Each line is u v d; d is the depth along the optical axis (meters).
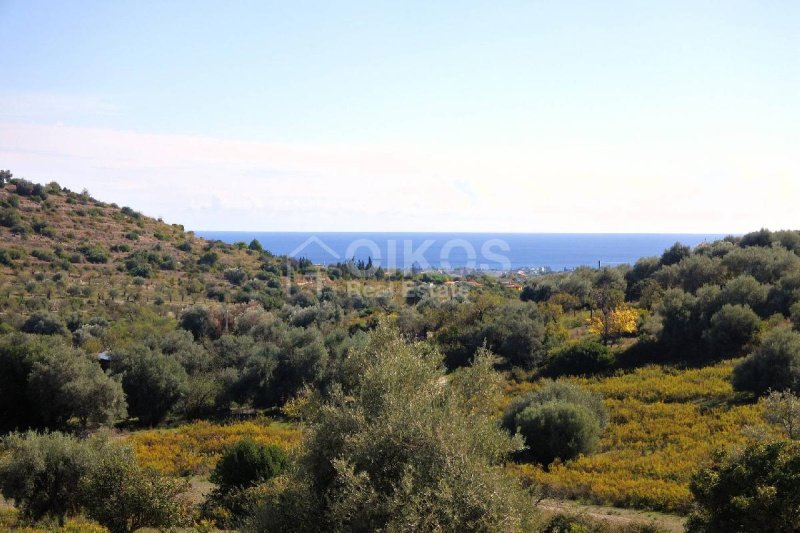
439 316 56.50
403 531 11.13
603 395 38.34
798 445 15.29
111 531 19.39
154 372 44.12
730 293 45.94
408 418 13.25
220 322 63.84
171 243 108.06
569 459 28.03
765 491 13.81
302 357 46.19
